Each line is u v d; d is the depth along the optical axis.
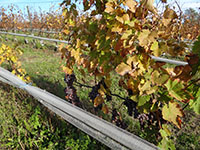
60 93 3.39
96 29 1.41
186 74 1.11
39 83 3.93
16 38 11.60
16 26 14.87
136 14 1.07
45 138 2.14
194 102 1.13
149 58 1.11
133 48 1.05
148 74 1.15
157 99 1.23
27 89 2.41
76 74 4.52
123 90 3.69
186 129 2.59
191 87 1.17
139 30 1.01
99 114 2.67
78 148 1.97
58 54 7.86
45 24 12.58
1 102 2.91
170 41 1.12
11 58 3.65
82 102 2.87
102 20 1.31
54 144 2.02
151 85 1.20
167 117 1.15
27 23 16.02
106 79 1.46
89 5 1.44
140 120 1.56
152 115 1.49
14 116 2.51
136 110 1.52
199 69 1.10
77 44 1.50
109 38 1.23
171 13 1.08
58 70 5.10
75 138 2.15
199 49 1.01
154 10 1.01
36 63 5.99
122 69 1.07
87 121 1.49
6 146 2.11
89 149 1.99
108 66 1.35
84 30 1.46
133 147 1.15
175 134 2.42
